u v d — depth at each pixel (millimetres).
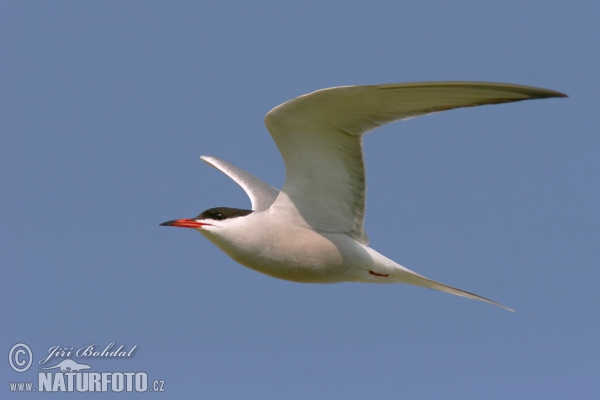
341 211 12141
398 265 12406
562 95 9656
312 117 11172
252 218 12305
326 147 11602
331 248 12172
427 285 12664
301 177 12008
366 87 10383
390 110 10891
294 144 11664
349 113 11016
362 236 12273
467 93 10266
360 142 11391
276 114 11172
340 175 11836
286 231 12188
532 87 9789
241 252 12344
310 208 12156
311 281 12586
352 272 12391
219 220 12477
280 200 12227
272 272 12484
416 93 10445
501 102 10195
